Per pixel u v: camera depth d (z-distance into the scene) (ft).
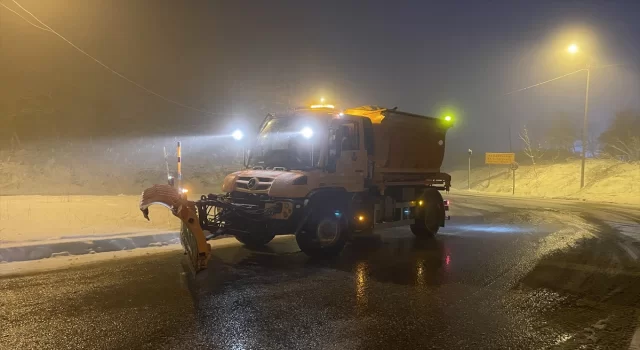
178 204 22.88
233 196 31.07
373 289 22.79
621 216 61.62
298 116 31.48
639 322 18.48
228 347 15.08
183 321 17.48
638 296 22.26
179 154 41.91
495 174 154.81
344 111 35.32
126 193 64.49
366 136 34.04
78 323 17.02
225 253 31.32
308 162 30.60
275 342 15.65
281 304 19.98
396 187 38.47
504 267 28.37
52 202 44.27
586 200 97.19
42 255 27.66
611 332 17.30
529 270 27.63
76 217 36.58
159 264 26.63
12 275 23.54
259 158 32.83
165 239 33.30
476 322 18.24
